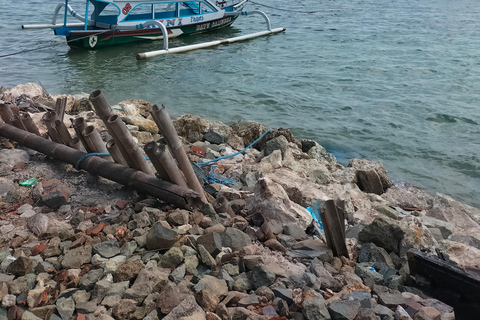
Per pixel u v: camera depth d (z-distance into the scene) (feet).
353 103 47.98
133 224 18.63
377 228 19.81
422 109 46.09
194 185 20.89
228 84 54.24
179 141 19.99
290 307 14.73
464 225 24.41
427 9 111.14
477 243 21.65
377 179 29.76
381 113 45.06
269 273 15.69
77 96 42.34
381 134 40.29
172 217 18.69
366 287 16.20
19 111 33.37
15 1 114.93
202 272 16.21
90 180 22.54
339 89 52.70
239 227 19.39
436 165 34.94
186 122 34.50
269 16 103.91
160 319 13.88
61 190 21.15
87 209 20.13
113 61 64.90
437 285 12.76
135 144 20.86
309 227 20.92
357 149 37.58
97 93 19.75
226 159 30.30
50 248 17.06
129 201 20.85
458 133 40.55
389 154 36.73
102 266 16.15
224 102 47.88
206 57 67.77
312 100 48.83
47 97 39.14
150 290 14.76
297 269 17.06
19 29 83.61
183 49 70.74
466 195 30.89
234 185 25.67
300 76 57.67
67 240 17.81
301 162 30.30
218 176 26.43
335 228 18.21
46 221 18.69
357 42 76.95
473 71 59.16
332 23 94.94
